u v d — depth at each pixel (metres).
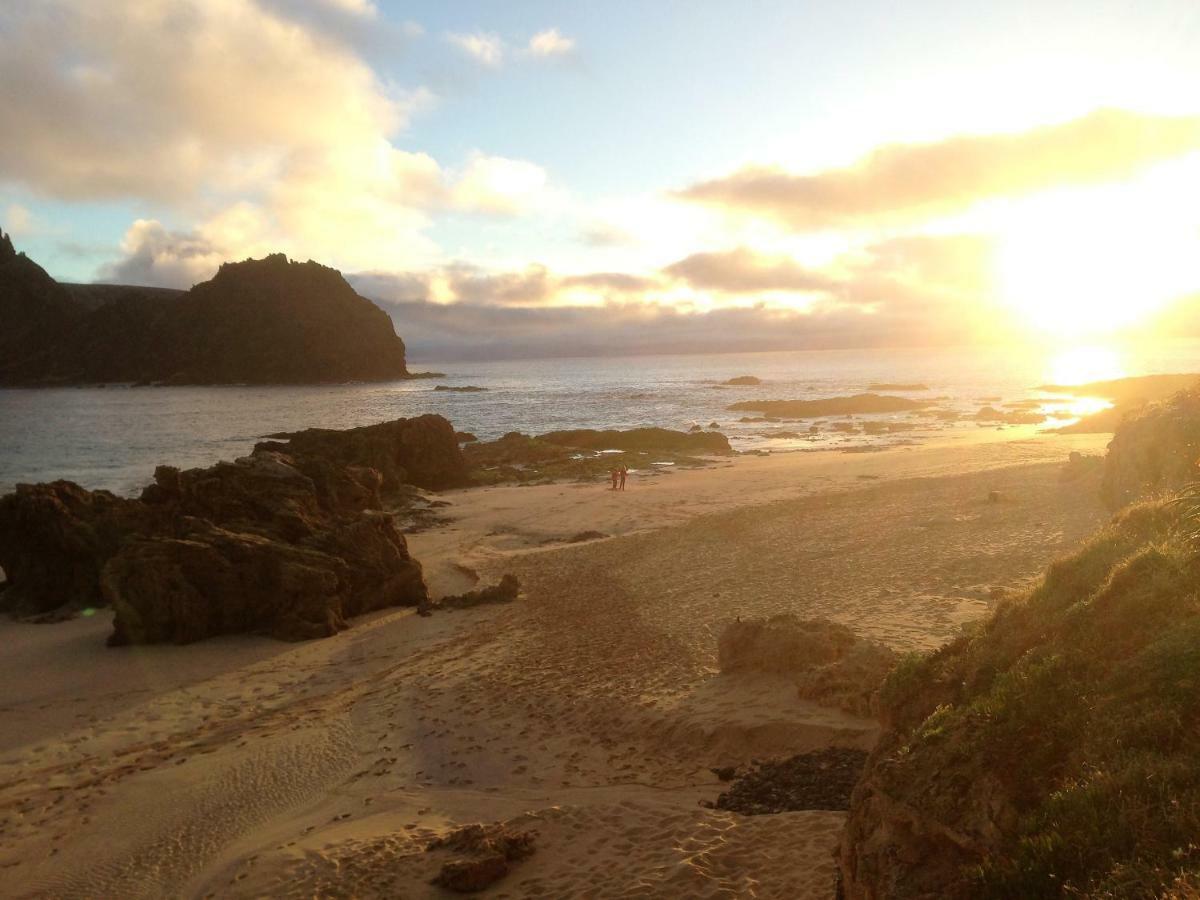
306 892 8.14
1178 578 6.04
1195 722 4.66
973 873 4.51
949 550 22.84
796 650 13.77
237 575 20.75
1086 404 87.81
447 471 46.50
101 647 19.91
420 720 13.77
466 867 7.88
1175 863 3.83
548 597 21.64
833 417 85.19
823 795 9.33
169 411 115.88
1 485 50.94
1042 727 5.30
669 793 10.27
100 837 10.58
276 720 14.52
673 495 37.47
